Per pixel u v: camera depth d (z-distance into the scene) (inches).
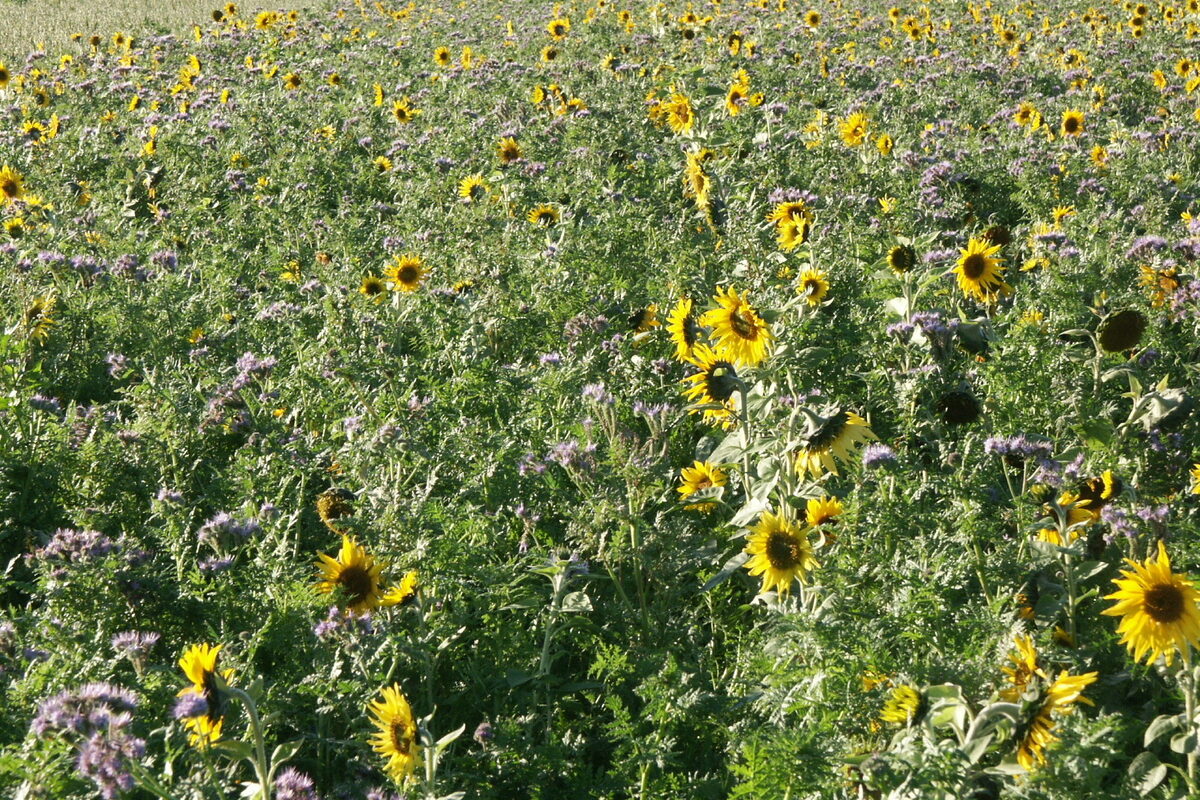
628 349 285.1
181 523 196.2
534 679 169.5
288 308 309.6
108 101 678.5
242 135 555.8
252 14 1244.5
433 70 782.5
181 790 126.7
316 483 232.7
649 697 148.5
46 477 218.8
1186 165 466.9
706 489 215.9
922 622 143.6
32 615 166.1
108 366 293.3
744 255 327.3
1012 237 374.0
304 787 130.5
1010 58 790.5
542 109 602.5
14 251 353.1
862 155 462.0
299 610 169.3
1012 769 120.3
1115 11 1062.4
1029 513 168.1
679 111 487.5
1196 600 131.6
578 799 144.4
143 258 372.5
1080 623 165.9
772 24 1000.9
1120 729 128.7
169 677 153.0
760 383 225.1
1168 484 204.7
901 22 987.3
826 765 123.8
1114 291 287.6
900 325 246.4
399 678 169.9
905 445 215.5
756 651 162.7
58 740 117.6
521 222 398.6
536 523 198.5
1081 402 221.8
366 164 510.3
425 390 269.3
